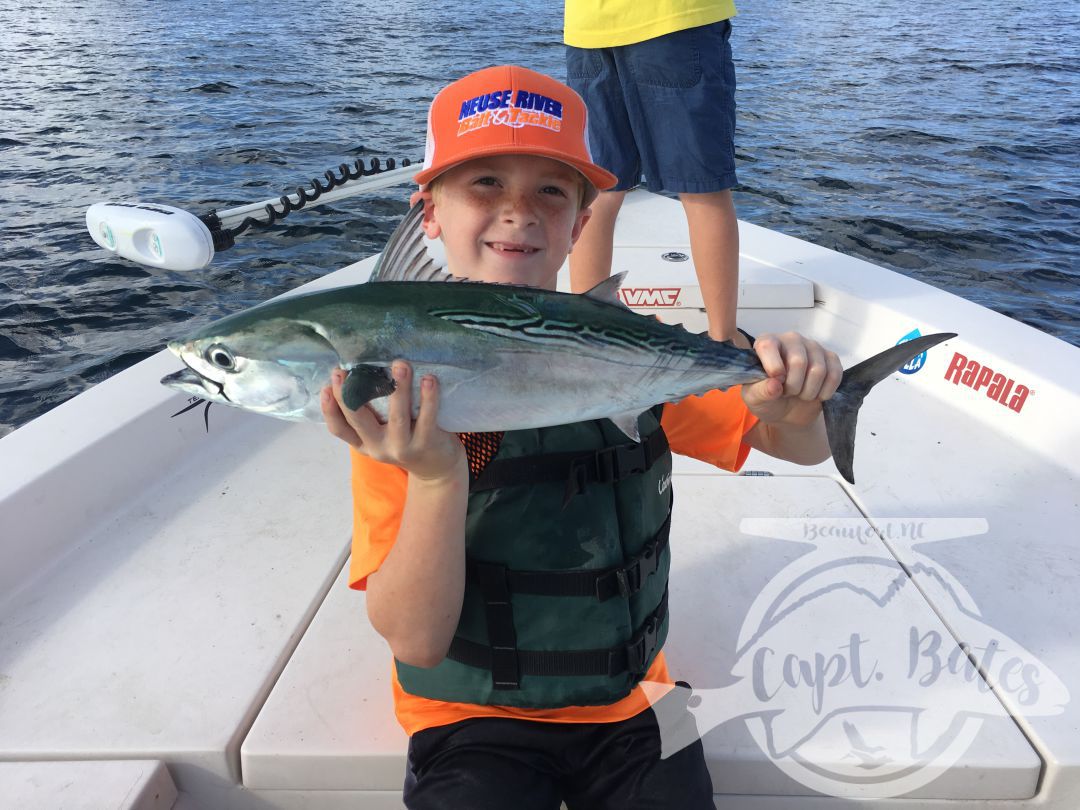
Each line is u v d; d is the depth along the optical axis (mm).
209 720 1880
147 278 6531
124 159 9875
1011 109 13172
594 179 1800
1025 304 6121
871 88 14953
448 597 1491
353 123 11836
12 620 2203
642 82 3082
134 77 15672
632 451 1644
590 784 1612
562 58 18172
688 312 3930
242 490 2777
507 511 1595
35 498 2371
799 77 16016
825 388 1601
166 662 2062
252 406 1451
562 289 4051
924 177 9352
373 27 24344
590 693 1609
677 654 2082
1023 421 3062
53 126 11531
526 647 1598
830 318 3883
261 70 16562
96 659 2070
